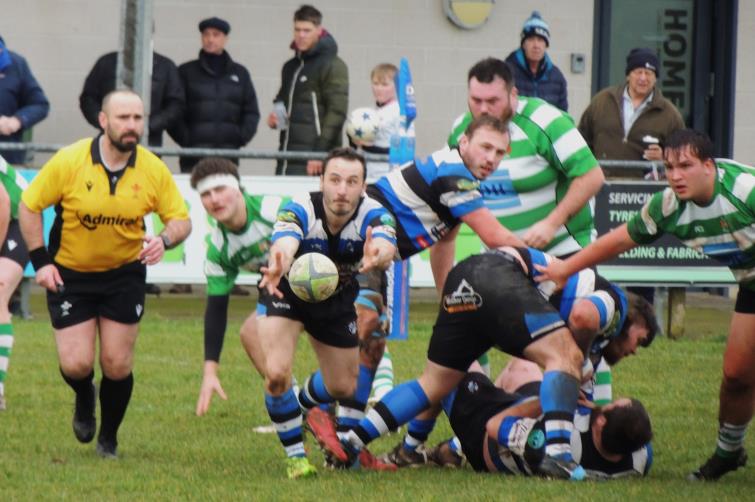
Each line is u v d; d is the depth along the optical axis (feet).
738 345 76.54
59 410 99.04
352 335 78.38
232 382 111.14
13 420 95.25
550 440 74.18
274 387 76.18
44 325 138.82
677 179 72.90
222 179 82.38
